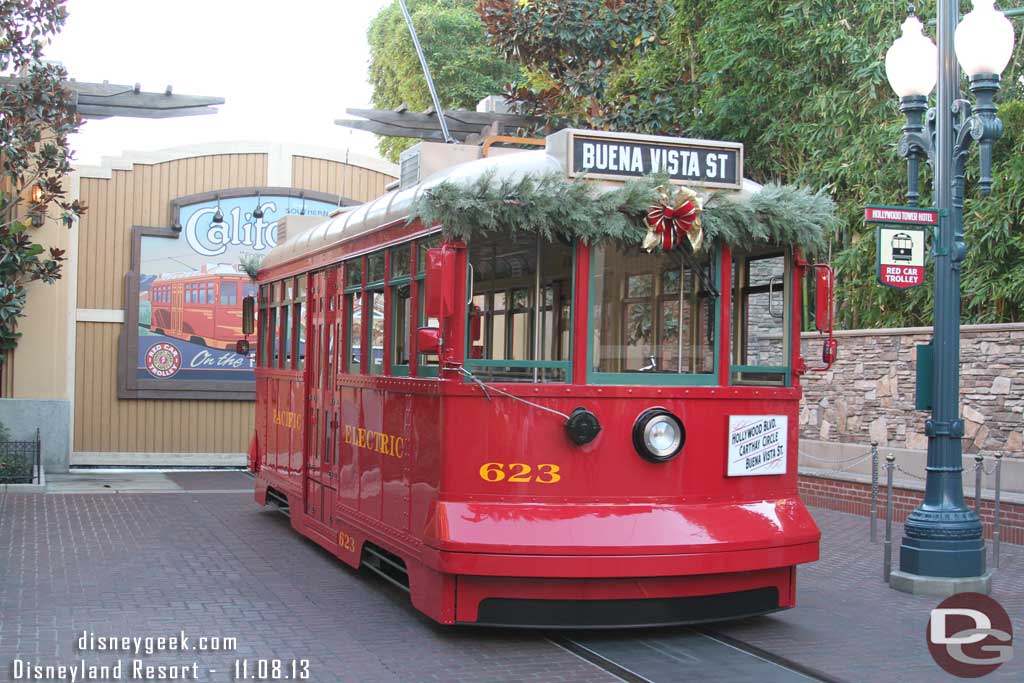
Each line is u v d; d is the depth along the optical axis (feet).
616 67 61.16
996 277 44.88
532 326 23.99
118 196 62.23
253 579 31.19
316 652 23.26
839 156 53.01
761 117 57.47
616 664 22.47
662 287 24.58
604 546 22.71
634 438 23.73
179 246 63.00
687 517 23.71
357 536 30.01
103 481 55.47
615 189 23.79
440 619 23.36
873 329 47.75
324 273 34.86
